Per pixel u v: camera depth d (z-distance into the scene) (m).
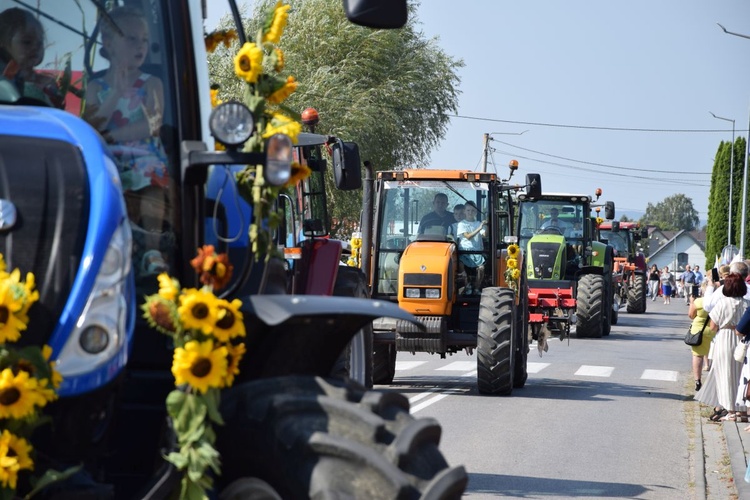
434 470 5.04
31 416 4.64
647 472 13.93
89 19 6.21
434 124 54.97
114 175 5.07
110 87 6.20
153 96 6.16
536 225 41.28
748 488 12.72
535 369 27.78
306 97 48.47
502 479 13.09
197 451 4.98
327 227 14.30
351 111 49.09
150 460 5.70
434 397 20.92
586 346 36.16
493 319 20.66
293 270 12.17
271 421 5.12
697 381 22.12
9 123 5.21
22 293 4.67
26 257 4.86
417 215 21.97
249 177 5.94
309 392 5.28
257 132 5.70
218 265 5.28
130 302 4.93
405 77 53.16
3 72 6.18
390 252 21.97
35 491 4.65
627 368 28.59
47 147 5.09
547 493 12.36
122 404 5.68
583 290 39.12
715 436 17.16
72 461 4.91
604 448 15.60
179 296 5.14
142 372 5.71
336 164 13.42
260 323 5.45
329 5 51.47
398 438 5.04
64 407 4.79
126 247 4.95
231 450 5.24
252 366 5.57
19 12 6.22
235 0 7.30
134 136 6.12
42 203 4.93
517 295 22.05
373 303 5.52
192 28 6.31
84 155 5.09
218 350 5.07
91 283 4.82
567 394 22.03
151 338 5.73
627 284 62.44
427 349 20.72
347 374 11.09
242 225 5.83
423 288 20.56
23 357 4.66
